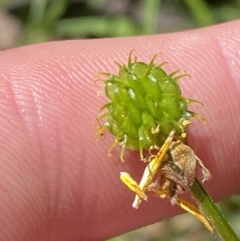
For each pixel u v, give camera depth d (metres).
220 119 0.06
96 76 0.06
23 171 0.05
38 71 0.06
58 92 0.05
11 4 0.11
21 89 0.05
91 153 0.05
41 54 0.06
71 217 0.06
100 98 0.06
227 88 0.06
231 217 0.08
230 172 0.06
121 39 0.06
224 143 0.06
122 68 0.05
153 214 0.06
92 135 0.05
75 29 0.10
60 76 0.06
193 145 0.06
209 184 0.06
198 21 0.10
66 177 0.05
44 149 0.05
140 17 0.10
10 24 0.11
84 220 0.06
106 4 0.10
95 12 0.10
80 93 0.06
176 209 0.06
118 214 0.06
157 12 0.10
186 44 0.06
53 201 0.05
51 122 0.05
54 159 0.05
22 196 0.05
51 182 0.05
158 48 0.06
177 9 0.10
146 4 0.09
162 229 0.09
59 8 0.10
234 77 0.06
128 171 0.06
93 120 0.05
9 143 0.05
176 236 0.09
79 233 0.06
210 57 0.06
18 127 0.05
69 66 0.06
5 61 0.06
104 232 0.06
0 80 0.05
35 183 0.05
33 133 0.05
